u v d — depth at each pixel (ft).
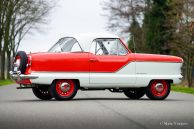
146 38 169.48
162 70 50.62
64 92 47.16
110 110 36.24
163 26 166.91
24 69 46.80
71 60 47.26
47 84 46.60
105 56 48.60
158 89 50.37
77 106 39.65
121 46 49.55
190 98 53.62
